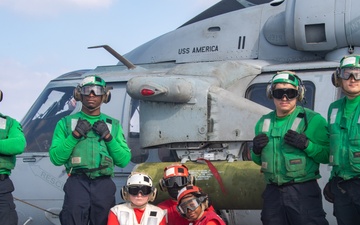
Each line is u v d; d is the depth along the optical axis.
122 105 6.46
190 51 6.71
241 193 5.00
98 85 4.60
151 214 4.46
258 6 6.61
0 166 4.61
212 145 5.35
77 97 4.71
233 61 5.93
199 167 5.21
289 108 4.32
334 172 4.20
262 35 6.36
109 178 4.69
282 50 6.21
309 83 5.66
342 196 4.13
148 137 5.46
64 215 4.57
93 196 4.58
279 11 6.38
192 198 4.23
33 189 6.47
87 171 4.55
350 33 5.66
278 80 4.32
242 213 5.67
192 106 5.29
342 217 4.15
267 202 4.35
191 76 5.67
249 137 5.16
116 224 4.45
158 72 6.52
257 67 5.90
